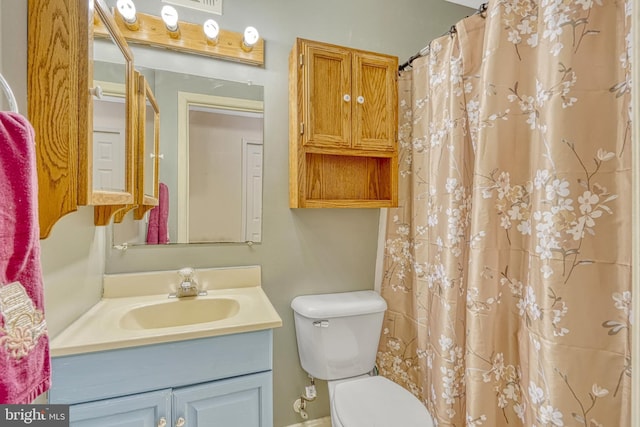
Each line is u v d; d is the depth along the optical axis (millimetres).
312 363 1339
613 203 730
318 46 1279
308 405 1508
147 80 1239
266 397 975
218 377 923
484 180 980
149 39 1222
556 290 783
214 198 1341
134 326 1053
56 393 765
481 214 985
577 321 760
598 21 748
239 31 1364
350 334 1346
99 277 1131
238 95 1372
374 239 1622
